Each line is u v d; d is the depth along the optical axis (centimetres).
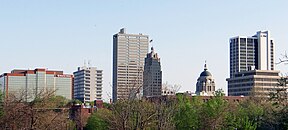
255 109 13162
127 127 8444
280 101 5481
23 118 8125
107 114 10438
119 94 10256
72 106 16525
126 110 8388
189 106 11538
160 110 9550
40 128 8300
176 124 11419
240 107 13875
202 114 11456
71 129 13625
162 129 9419
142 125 8581
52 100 10725
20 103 8469
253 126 11569
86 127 15288
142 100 9269
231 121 11531
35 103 8950
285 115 5459
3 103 8331
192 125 11394
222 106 11619
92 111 16862
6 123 7919
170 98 12144
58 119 9112
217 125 11350
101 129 11956
